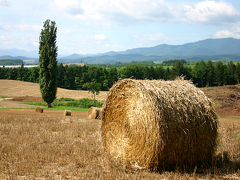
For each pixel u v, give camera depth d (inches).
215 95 1579.7
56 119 804.0
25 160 326.0
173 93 306.0
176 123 290.2
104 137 378.3
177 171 283.1
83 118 892.6
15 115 932.6
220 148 384.8
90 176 266.5
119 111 350.0
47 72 1713.8
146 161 299.4
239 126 609.9
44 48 1715.1
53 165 310.5
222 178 265.3
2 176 266.2
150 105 295.4
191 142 299.1
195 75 3501.5
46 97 1708.9
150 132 294.2
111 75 3764.8
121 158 336.5
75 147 399.2
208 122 311.1
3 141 435.8
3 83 3043.8
